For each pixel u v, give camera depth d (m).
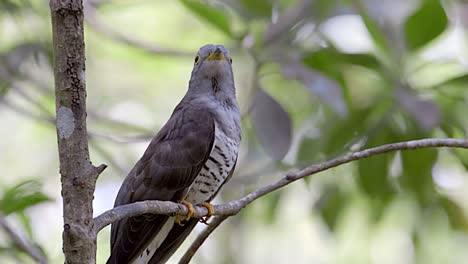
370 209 12.56
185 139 9.08
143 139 10.94
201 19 11.73
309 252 14.84
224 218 7.78
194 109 9.42
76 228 5.83
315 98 13.12
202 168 9.20
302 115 13.45
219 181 9.44
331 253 14.74
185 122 9.26
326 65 11.58
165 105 15.92
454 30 14.12
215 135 9.21
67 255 5.85
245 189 12.78
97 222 6.01
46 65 13.23
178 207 6.89
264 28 12.42
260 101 11.02
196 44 15.71
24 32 12.60
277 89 13.88
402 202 13.12
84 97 6.04
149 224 8.52
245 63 13.52
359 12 12.27
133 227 8.49
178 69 16.02
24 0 12.20
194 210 8.49
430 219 12.45
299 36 12.52
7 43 14.48
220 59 9.80
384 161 11.60
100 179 14.30
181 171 8.98
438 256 13.12
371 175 11.71
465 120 11.88
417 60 12.20
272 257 14.70
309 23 12.75
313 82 10.81
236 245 13.92
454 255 13.15
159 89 16.06
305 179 11.78
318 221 13.61
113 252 8.54
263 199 13.23
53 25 6.02
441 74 12.54
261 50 11.79
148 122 15.63
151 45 12.64
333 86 10.80
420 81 12.27
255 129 10.96
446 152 12.38
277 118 10.91
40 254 9.28
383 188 11.80
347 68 12.07
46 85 13.77
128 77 16.08
